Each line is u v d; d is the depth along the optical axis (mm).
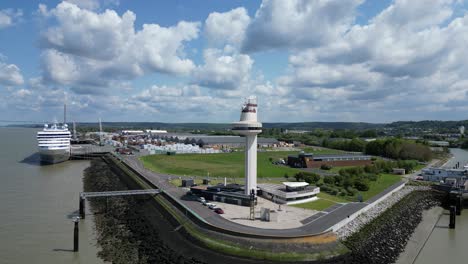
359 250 63375
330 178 116625
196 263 58094
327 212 80375
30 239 68062
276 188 98000
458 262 61938
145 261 58438
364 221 78625
